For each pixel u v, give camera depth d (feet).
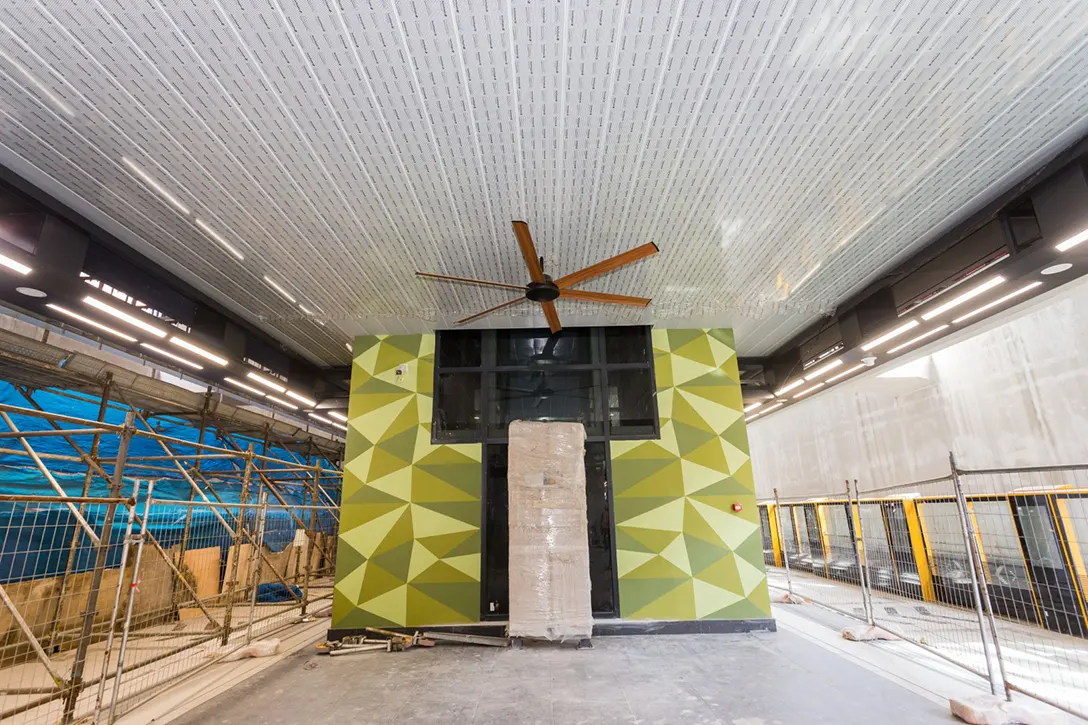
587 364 19.39
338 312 17.33
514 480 16.60
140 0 6.67
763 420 42.78
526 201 11.41
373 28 7.16
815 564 31.45
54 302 12.32
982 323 17.54
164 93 8.23
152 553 19.11
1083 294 18.16
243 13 6.89
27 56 7.50
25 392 14.87
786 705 10.64
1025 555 17.61
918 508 23.04
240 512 17.35
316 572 30.83
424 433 18.52
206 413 18.26
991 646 14.69
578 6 6.86
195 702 11.41
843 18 7.09
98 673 13.74
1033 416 19.89
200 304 16.25
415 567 17.28
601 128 9.21
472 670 13.47
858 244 13.60
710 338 19.67
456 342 19.72
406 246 13.24
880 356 20.67
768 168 10.41
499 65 7.81
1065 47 7.62
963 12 7.03
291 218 11.85
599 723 10.04
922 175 10.77
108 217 11.68
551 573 15.78
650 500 17.85
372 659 14.61
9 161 9.79
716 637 16.17
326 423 32.24
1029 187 10.98
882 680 12.01
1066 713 9.69
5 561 15.29
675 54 7.65
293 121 8.89
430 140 9.43
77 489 17.85
